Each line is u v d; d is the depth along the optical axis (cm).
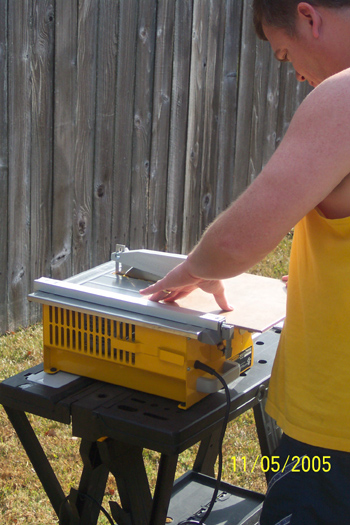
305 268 125
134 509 162
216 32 460
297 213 107
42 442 282
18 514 240
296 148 106
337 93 104
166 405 148
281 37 124
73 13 362
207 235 118
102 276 179
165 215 457
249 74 506
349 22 115
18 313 380
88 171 394
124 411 145
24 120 354
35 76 354
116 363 155
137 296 160
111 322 151
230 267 117
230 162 510
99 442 150
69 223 392
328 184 106
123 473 157
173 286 137
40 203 373
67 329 160
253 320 143
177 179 459
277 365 138
